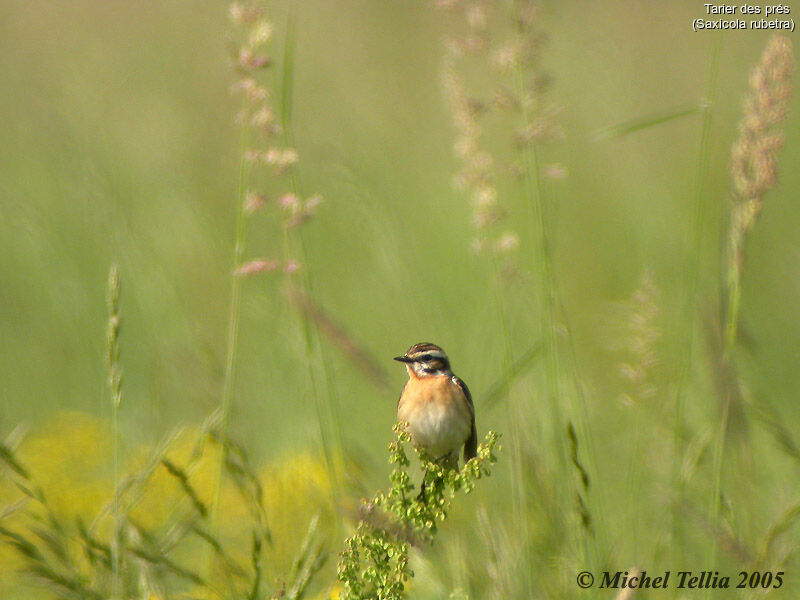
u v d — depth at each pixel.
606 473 10.60
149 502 9.55
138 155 16.23
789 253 15.09
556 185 17.36
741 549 7.93
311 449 10.34
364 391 12.08
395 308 13.38
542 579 8.35
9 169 15.62
